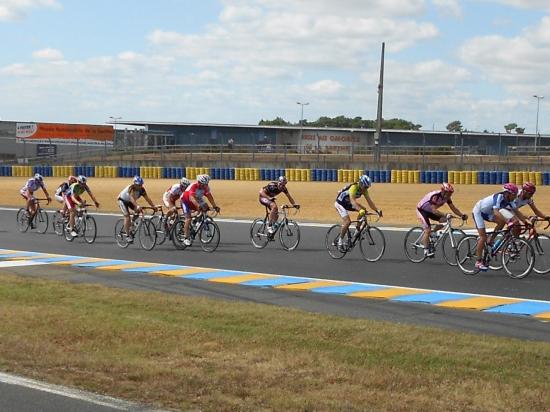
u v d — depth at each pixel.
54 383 5.26
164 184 40.66
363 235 13.88
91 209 27.42
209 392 4.96
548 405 4.63
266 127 78.19
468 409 4.55
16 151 70.69
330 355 5.96
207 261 13.92
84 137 72.00
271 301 9.41
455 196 29.20
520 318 8.27
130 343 6.41
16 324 7.23
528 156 50.66
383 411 4.52
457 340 6.57
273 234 15.80
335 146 73.62
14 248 16.39
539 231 17.61
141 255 14.95
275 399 4.76
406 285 10.90
